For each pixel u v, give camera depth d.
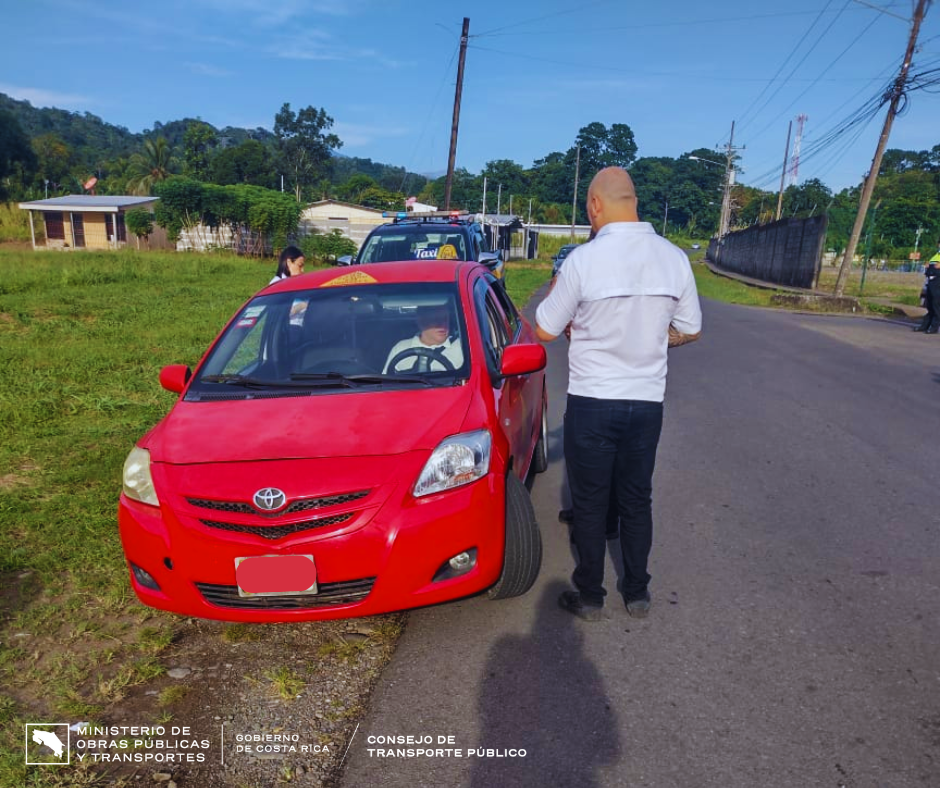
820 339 12.66
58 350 9.68
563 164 118.81
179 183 30.06
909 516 4.58
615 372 3.17
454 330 4.02
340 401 3.52
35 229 34.69
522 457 4.00
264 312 4.33
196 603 3.09
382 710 2.88
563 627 3.42
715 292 27.94
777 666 3.07
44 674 3.14
